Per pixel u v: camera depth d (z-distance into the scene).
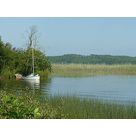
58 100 26.05
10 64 67.38
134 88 56.94
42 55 73.62
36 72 72.94
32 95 27.77
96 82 70.88
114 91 51.19
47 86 56.25
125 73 99.31
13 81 63.19
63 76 87.44
